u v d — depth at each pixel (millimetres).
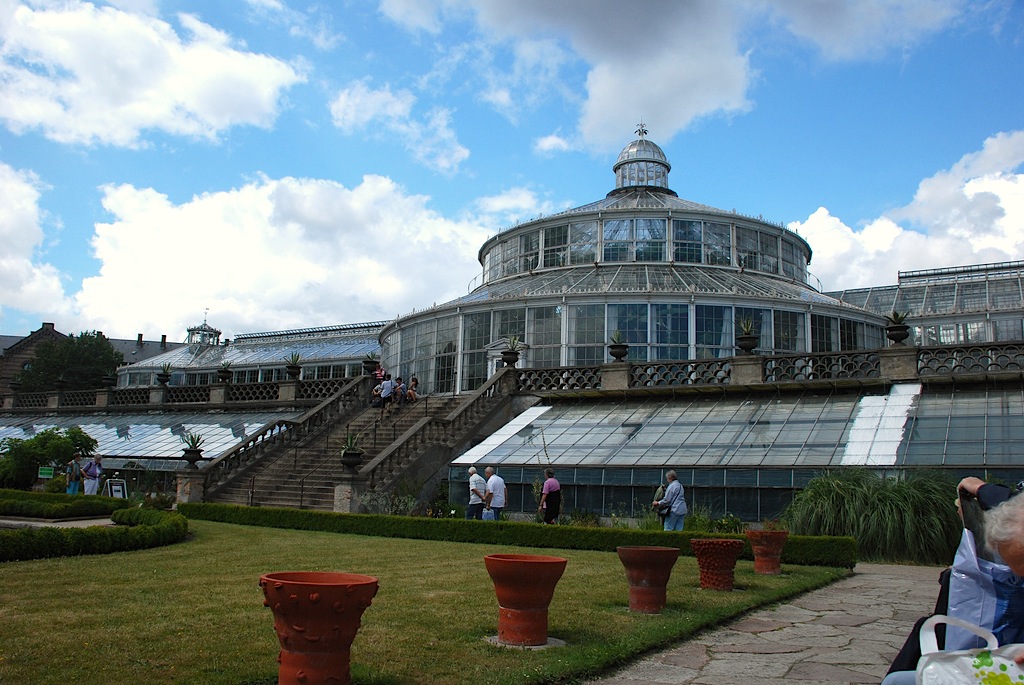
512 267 42625
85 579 10242
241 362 65625
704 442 21000
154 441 35188
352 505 21281
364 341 62688
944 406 19938
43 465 29031
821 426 20453
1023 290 41656
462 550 14859
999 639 3766
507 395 27312
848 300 46000
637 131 46562
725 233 39594
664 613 8727
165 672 5852
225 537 16750
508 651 6824
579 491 20812
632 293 32875
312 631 5191
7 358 87812
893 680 3852
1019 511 3482
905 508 14953
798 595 10758
